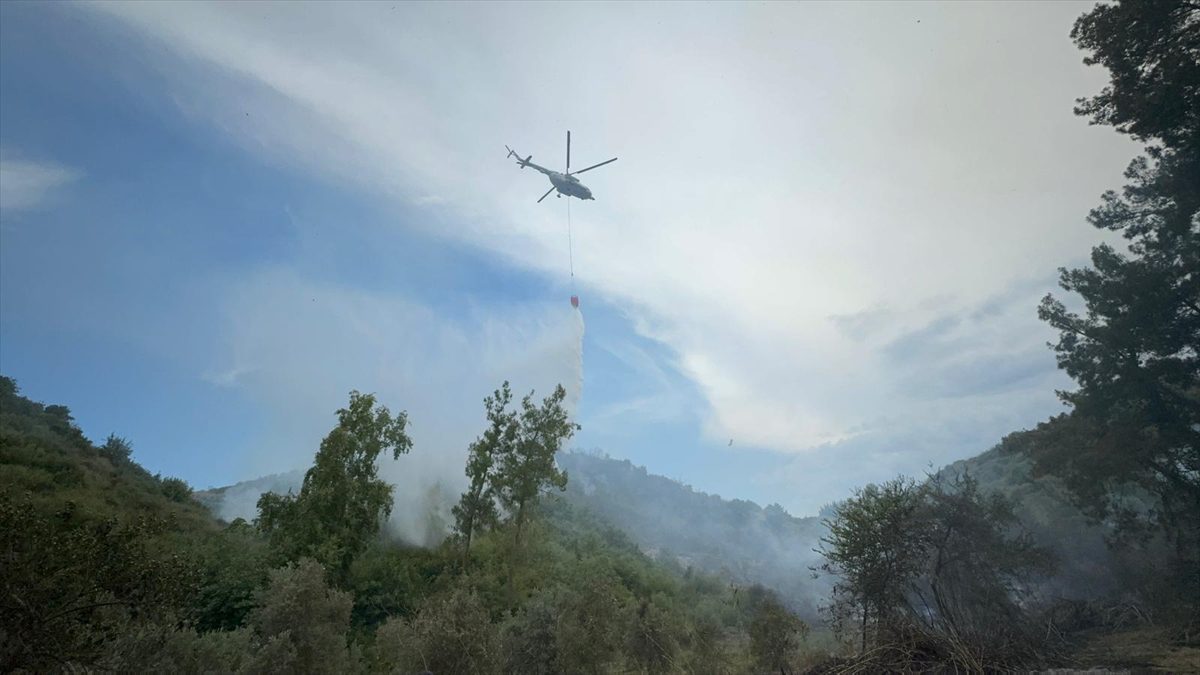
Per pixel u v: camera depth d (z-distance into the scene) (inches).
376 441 1005.2
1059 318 1016.2
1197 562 812.6
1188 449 898.1
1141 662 546.3
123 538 328.2
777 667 705.0
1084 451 988.6
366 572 971.9
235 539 992.9
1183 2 714.2
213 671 401.1
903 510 648.4
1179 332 877.2
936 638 528.1
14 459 1189.7
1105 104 808.9
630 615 681.0
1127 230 944.3
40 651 283.0
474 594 554.9
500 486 1105.4
